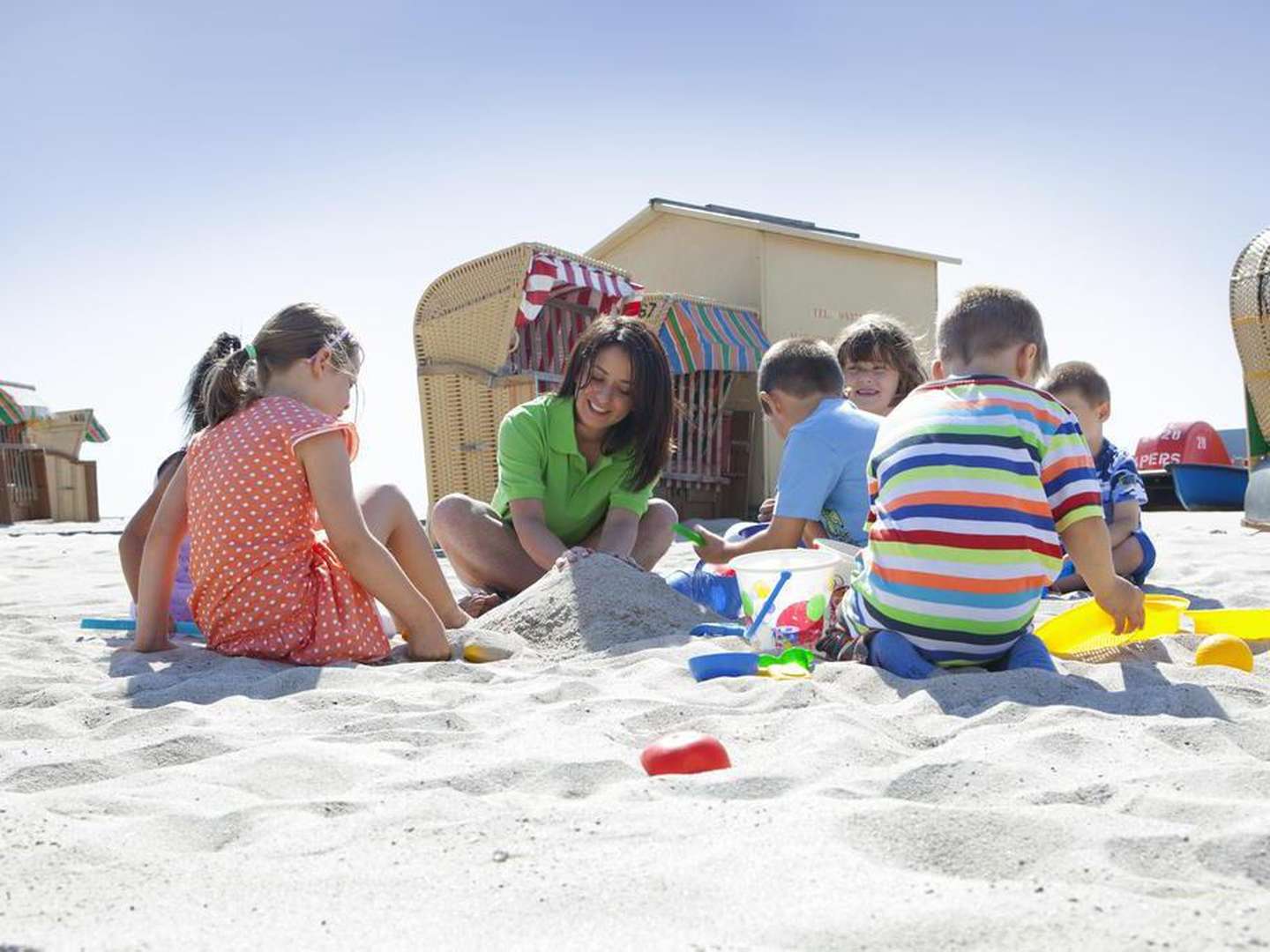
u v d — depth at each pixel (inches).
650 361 159.3
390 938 46.3
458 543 168.6
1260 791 65.2
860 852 55.2
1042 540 104.3
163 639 130.6
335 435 125.1
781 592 120.6
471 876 52.6
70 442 601.9
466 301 296.5
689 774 73.0
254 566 124.2
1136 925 45.2
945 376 114.6
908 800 66.9
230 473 124.1
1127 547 174.7
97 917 49.7
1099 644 117.1
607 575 140.6
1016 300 111.5
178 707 96.8
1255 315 313.7
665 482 378.3
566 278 299.3
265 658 124.6
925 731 85.1
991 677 96.0
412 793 70.4
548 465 165.0
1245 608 151.4
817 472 137.7
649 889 50.3
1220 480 427.2
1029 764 71.1
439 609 139.6
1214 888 51.1
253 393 130.8
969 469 104.2
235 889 52.3
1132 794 64.6
